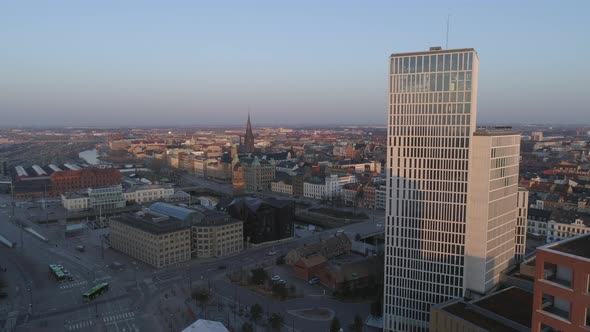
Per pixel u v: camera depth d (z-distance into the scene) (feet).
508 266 618.44
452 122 539.70
